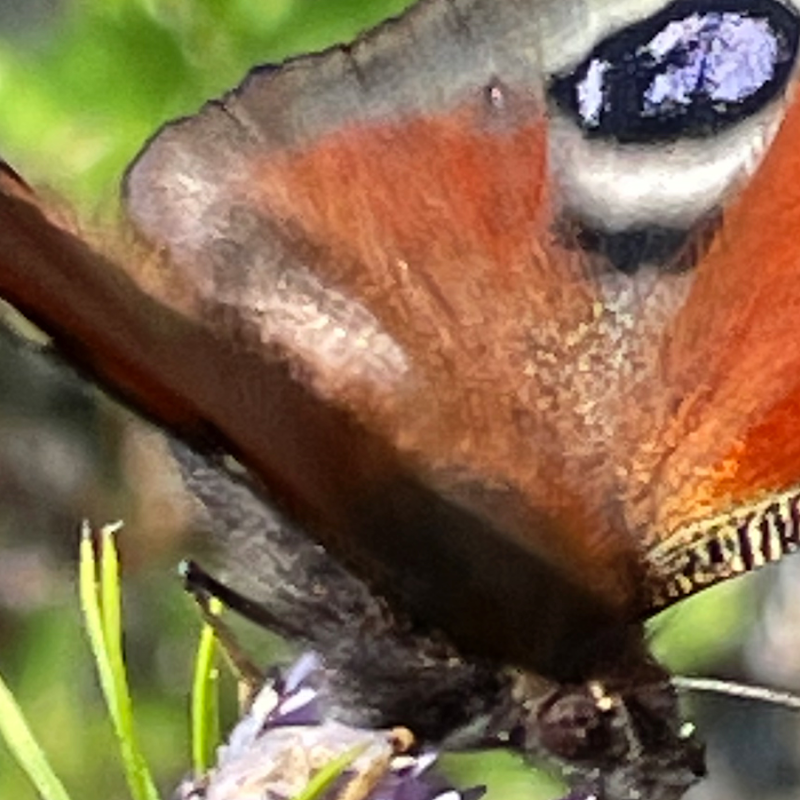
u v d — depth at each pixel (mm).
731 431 125
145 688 152
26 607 154
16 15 150
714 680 130
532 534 126
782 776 162
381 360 124
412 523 125
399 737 125
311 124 123
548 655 127
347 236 123
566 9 125
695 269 124
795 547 125
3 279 114
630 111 124
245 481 123
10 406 149
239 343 120
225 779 122
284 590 125
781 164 124
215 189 121
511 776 138
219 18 151
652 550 126
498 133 125
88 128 149
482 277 124
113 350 117
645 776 129
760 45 124
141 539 149
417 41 125
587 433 125
